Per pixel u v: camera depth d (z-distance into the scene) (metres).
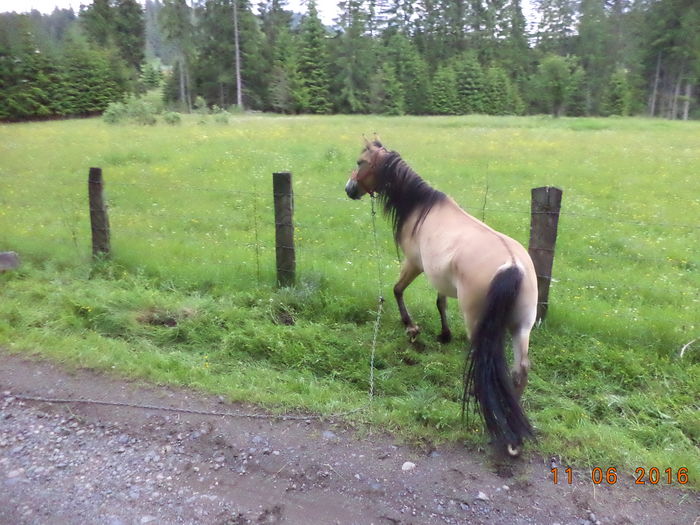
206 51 57.66
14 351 4.62
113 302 5.47
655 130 24.41
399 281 4.84
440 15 71.88
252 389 4.15
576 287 6.19
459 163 13.80
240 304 5.72
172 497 3.06
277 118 35.75
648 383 4.27
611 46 56.94
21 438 3.55
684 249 7.56
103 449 3.47
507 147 16.77
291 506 3.02
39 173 12.27
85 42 49.59
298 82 54.47
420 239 4.19
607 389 4.21
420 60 60.75
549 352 4.68
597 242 7.86
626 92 53.16
